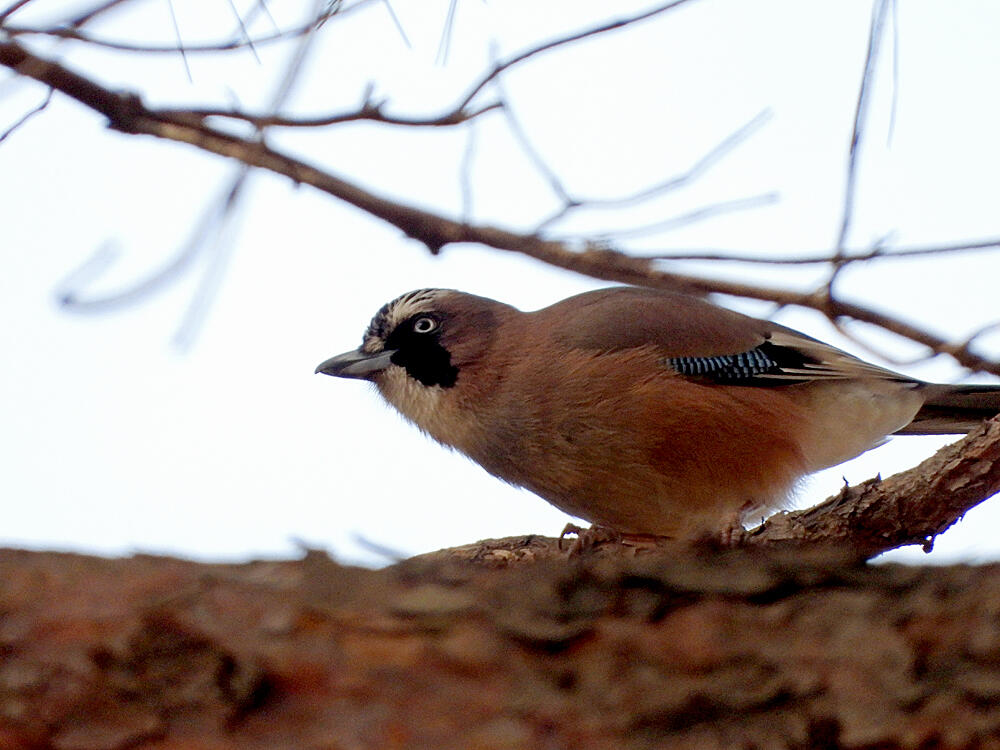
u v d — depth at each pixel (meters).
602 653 4.86
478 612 4.97
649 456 10.44
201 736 4.64
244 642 4.79
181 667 4.74
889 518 9.10
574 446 10.54
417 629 4.89
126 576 5.08
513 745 4.62
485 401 10.88
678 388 10.40
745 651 4.82
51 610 4.89
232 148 8.33
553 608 4.98
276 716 4.69
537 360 10.74
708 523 10.72
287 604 4.94
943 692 4.58
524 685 4.77
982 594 4.84
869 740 4.53
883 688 4.64
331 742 4.62
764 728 4.64
